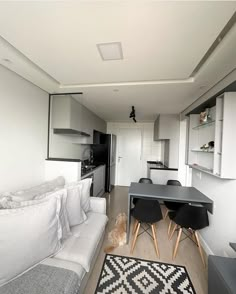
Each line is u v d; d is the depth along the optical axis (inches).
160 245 93.1
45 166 104.1
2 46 58.1
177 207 108.3
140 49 58.6
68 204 71.1
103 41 54.5
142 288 64.6
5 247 44.3
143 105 132.3
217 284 51.7
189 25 46.3
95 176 151.6
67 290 43.1
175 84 86.9
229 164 71.7
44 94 102.0
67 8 41.4
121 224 105.2
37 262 50.0
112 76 81.9
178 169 157.6
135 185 111.7
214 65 64.9
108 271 72.4
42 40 54.4
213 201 88.2
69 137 133.4
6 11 42.6
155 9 41.1
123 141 226.8
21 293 40.8
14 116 78.9
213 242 84.9
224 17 43.0
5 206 56.2
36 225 49.6
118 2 39.3
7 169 75.5
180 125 158.9
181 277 70.8
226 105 72.1
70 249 58.6
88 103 129.3
